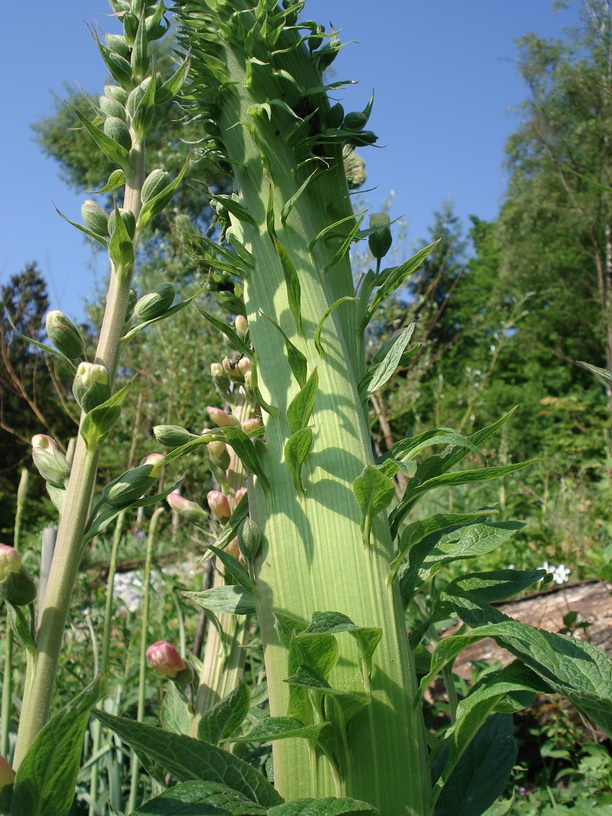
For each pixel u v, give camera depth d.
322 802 0.85
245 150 1.21
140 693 1.81
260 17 1.18
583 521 5.62
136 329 1.05
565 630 2.63
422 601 2.24
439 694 2.68
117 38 1.24
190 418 5.70
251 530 1.05
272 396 1.12
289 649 0.92
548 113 18.33
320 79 1.26
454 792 1.15
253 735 0.93
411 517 5.07
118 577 4.21
